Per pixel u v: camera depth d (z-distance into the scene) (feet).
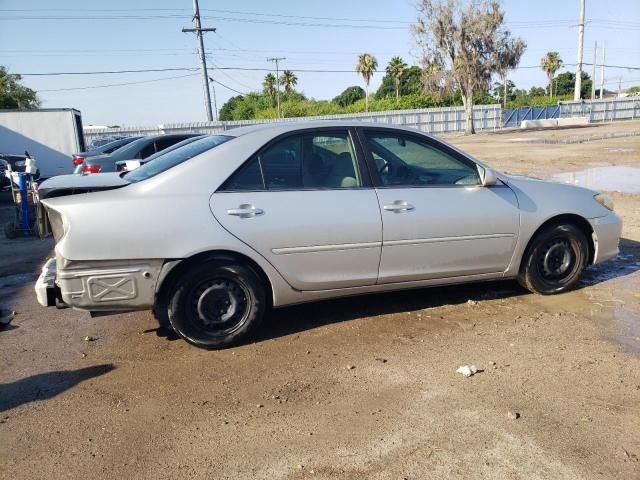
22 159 57.62
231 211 12.51
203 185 12.55
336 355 12.62
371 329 14.06
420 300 16.06
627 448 8.86
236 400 10.79
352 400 10.62
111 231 11.80
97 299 12.05
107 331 14.61
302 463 8.77
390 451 9.00
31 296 18.19
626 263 19.35
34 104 155.43
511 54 137.80
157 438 9.60
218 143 13.20
